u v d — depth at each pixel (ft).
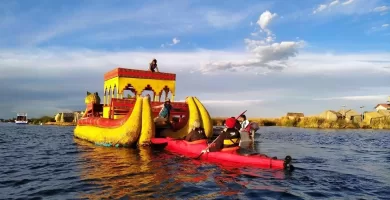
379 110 189.67
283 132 111.34
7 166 32.96
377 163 35.65
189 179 25.08
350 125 164.55
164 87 57.00
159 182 24.06
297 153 44.37
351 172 29.04
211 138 52.37
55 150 47.65
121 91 53.36
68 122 234.58
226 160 32.42
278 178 25.54
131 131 45.11
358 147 56.24
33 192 21.80
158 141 44.32
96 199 19.69
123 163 32.89
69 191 21.80
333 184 23.93
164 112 49.37
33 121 264.72
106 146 49.08
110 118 51.80
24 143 63.05
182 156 37.40
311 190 21.98
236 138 33.76
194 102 51.37
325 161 36.14
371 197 20.61
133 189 21.97
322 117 185.26
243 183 23.82
